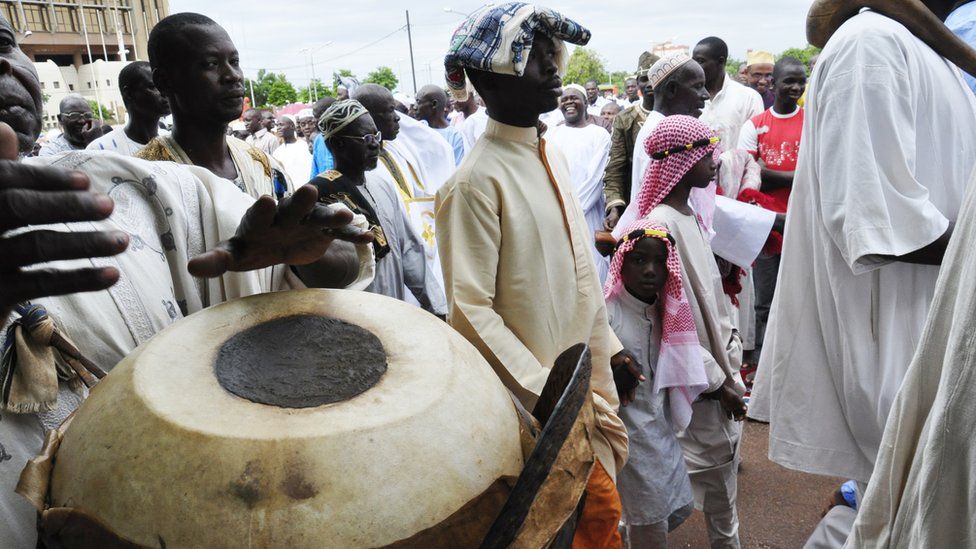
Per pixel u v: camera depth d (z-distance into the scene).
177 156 2.31
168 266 1.29
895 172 2.17
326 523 0.76
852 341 2.39
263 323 0.97
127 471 0.80
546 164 2.22
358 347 0.94
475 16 2.15
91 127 7.79
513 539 0.78
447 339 1.00
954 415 1.33
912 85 2.19
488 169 2.10
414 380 0.90
